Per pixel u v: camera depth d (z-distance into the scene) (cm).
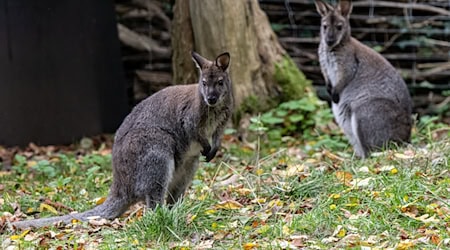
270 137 1384
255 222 841
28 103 1454
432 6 1638
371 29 1641
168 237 819
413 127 1398
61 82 1488
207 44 1432
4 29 1427
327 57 1292
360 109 1247
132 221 871
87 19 1526
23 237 840
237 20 1429
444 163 991
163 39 1673
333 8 1284
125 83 1611
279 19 1655
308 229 807
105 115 1562
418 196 864
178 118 941
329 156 1148
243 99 1432
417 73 1630
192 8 1443
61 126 1490
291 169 1040
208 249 773
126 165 922
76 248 784
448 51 1636
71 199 1037
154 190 919
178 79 1482
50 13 1473
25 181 1181
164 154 925
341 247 755
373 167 1023
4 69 1427
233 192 974
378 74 1259
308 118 1436
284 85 1473
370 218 816
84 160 1276
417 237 770
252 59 1447
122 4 1691
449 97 1627
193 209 867
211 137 967
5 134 1430
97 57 1545
